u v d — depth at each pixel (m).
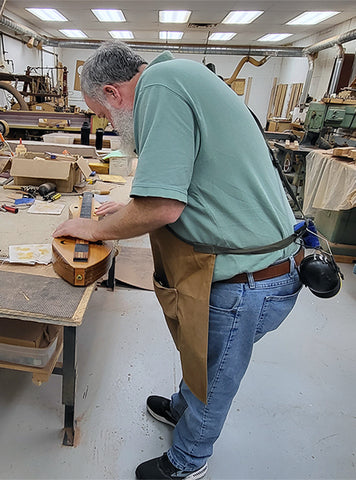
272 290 0.85
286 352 1.77
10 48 6.49
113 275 2.10
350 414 1.44
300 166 3.84
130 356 1.64
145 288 2.18
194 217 0.78
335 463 1.24
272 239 0.83
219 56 8.96
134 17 6.28
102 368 1.56
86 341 1.71
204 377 0.87
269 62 9.02
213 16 6.03
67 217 1.39
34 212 1.41
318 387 1.57
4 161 1.98
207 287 0.81
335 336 1.93
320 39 6.93
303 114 5.70
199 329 0.84
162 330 1.83
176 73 0.69
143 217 0.72
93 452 1.20
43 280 0.94
